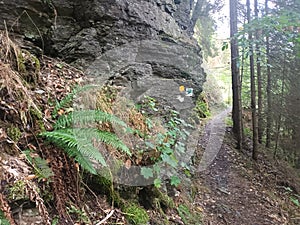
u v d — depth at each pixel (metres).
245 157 7.66
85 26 4.39
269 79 8.38
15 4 3.94
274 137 9.11
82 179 2.77
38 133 2.54
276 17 4.75
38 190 2.24
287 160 9.01
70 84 3.43
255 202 5.62
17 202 2.15
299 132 8.80
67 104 2.96
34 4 4.08
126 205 3.09
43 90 3.06
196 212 4.26
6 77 2.51
